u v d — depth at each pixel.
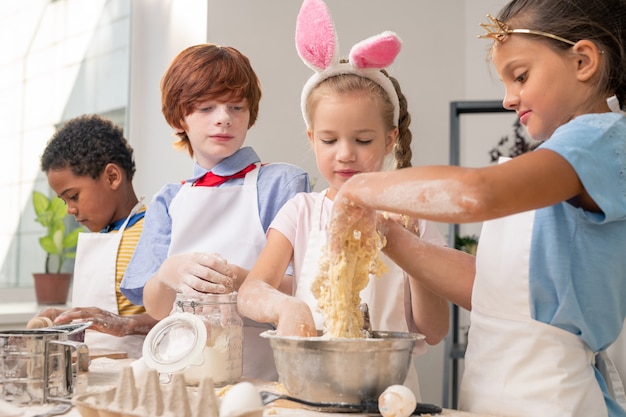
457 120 2.61
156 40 2.37
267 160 2.29
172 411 0.75
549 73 0.94
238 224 1.50
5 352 0.94
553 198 0.83
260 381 1.11
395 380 0.89
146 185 2.38
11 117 2.44
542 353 0.95
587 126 0.88
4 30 2.43
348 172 1.20
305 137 2.36
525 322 0.97
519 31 0.96
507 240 0.99
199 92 1.48
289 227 1.31
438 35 2.80
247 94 1.53
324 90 1.21
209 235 1.51
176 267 1.25
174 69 1.53
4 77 2.43
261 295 1.07
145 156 2.39
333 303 0.95
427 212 0.81
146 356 1.03
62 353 0.96
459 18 2.85
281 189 1.52
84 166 1.79
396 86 1.33
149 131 2.38
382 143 1.23
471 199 0.79
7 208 2.44
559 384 0.93
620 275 0.96
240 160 1.56
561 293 0.94
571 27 0.94
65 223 2.52
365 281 0.98
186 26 2.26
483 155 2.90
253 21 2.28
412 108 2.73
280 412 0.87
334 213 0.94
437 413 0.89
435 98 2.79
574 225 0.93
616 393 1.05
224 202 1.52
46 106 2.50
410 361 0.92
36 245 2.49
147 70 2.40
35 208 2.42
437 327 1.24
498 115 2.89
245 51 2.26
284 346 0.89
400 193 0.83
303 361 0.87
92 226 1.85
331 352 0.85
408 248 1.13
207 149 1.51
